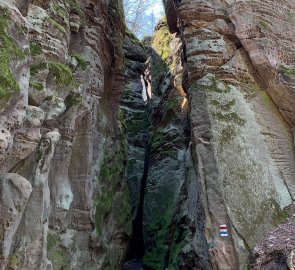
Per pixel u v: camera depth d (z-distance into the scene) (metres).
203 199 8.15
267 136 8.88
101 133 10.16
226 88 9.05
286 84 8.92
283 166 8.70
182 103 14.95
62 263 7.27
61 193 7.42
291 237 7.23
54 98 6.62
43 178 6.03
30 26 6.57
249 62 9.45
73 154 8.59
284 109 9.13
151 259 12.45
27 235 5.70
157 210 13.27
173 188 13.12
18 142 5.45
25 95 5.14
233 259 7.45
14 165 5.63
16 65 4.88
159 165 14.31
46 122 6.68
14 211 4.96
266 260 7.02
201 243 8.54
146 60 20.34
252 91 9.25
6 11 4.93
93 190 9.17
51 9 7.25
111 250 10.38
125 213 11.91
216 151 8.30
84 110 8.44
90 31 9.62
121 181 11.99
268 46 9.16
